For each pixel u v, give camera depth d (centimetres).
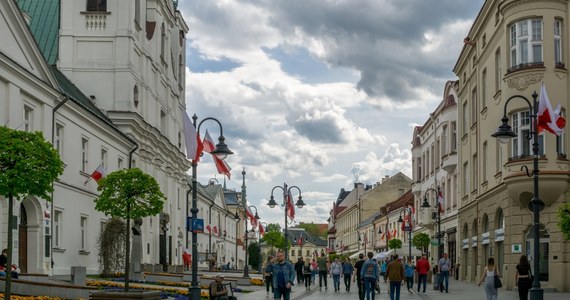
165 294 2742
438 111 5800
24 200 3095
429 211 6275
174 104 5991
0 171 1723
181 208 6244
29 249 3161
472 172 4547
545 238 3341
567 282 3209
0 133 1738
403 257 5753
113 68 4578
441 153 5772
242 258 12238
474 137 4491
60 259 3472
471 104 4588
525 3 3362
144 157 4969
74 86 4434
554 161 3278
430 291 3756
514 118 3428
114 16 4603
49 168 1788
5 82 2872
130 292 1792
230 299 2138
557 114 2555
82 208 3797
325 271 4012
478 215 4303
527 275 2283
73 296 2286
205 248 8494
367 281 2553
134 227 3872
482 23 4116
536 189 2306
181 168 6262
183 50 6394
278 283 1961
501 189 3634
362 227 11412
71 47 4581
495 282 2238
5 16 2861
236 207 11775
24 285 2211
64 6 4603
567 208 2553
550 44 3325
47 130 3272
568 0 3341
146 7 5191
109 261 3706
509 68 3466
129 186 2780
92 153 3956
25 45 3047
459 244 5025
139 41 4850
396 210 8512
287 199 4750
